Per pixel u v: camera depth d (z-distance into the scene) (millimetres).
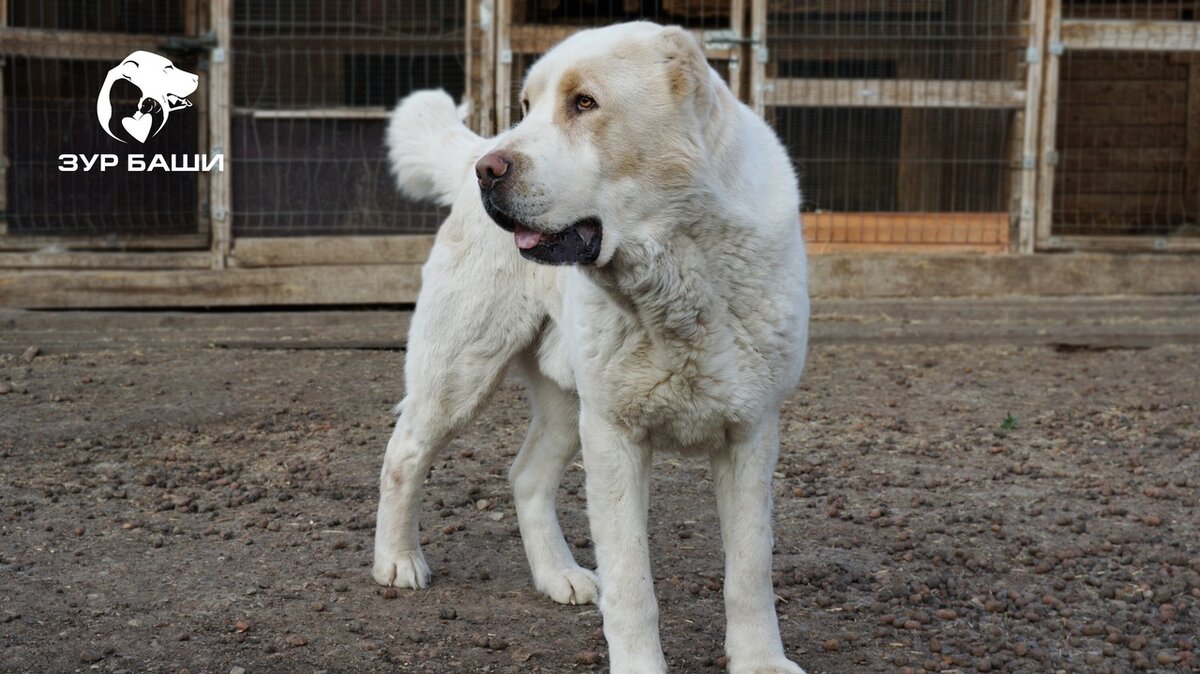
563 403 4086
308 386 6980
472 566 4312
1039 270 9461
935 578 4133
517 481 4160
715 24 9602
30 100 8875
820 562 4316
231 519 4734
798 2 9305
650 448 3293
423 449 4062
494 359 3969
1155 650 3643
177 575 4109
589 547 4543
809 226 9469
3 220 8914
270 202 9172
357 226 9234
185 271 9070
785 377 3201
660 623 3781
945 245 9539
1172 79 10812
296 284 9141
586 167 2973
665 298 3051
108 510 4805
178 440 5867
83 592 3928
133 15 9141
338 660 3473
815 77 9406
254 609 3836
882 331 8430
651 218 3031
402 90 9227
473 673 3408
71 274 8914
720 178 3066
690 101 3014
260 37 9039
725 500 3289
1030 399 6859
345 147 9172
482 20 8930
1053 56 9297
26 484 5105
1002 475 5391
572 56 3035
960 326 8617
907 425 6254
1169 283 9547
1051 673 3482
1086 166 10922
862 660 3533
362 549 4426
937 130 9539
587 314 3172
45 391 6766
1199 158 10742
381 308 9297
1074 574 4215
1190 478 5355
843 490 5188
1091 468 5543
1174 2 10945
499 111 8992
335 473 5363
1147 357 7953
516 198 2920
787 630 3736
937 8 9281
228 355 7824
